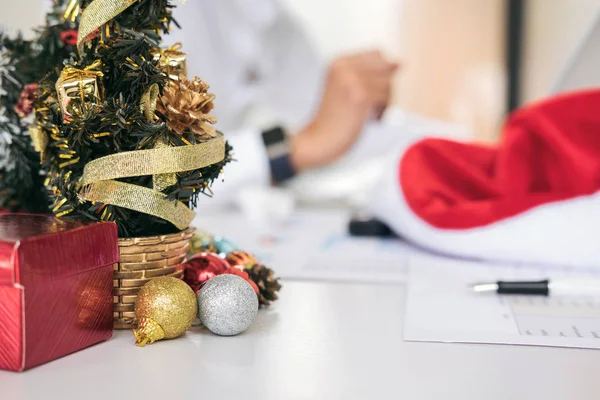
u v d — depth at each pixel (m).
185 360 0.37
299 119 1.27
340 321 0.45
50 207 0.45
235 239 0.78
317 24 1.36
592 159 0.64
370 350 0.39
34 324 0.36
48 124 0.43
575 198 0.61
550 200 0.62
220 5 1.16
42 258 0.36
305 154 1.00
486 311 0.47
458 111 1.35
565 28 1.18
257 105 1.25
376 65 1.07
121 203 0.41
